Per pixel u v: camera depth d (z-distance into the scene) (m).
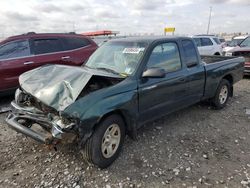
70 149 3.57
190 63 4.43
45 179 2.92
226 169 3.13
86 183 2.85
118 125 3.21
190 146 3.73
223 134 4.18
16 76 5.93
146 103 3.54
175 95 4.08
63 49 6.82
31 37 6.32
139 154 3.47
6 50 5.88
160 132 4.21
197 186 2.80
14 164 3.23
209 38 12.59
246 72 8.86
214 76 4.98
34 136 2.93
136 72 3.44
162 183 2.86
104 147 3.06
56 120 2.84
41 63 6.31
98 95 2.94
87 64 4.20
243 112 5.32
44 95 3.02
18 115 3.37
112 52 4.05
